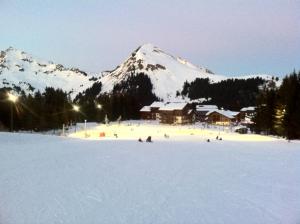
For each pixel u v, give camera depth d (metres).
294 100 83.44
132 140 66.12
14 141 51.59
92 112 163.62
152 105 186.38
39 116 96.31
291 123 81.88
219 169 32.75
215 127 134.38
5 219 16.56
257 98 111.75
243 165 35.91
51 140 58.28
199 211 18.81
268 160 40.28
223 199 21.45
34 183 23.70
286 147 57.66
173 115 157.62
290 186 25.75
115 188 23.22
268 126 96.69
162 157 40.34
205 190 23.66
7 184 23.14
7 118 85.62
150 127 125.12
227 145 60.50
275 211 19.23
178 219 17.39
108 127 123.06
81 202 19.70
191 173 29.97
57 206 18.80
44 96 125.19
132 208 18.91
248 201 21.16
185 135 90.12
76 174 27.45
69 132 99.88
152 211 18.52
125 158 38.22
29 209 18.12
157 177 27.55
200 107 190.00
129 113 181.62
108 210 18.42
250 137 85.19
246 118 162.62
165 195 21.88
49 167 30.06
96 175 27.39
